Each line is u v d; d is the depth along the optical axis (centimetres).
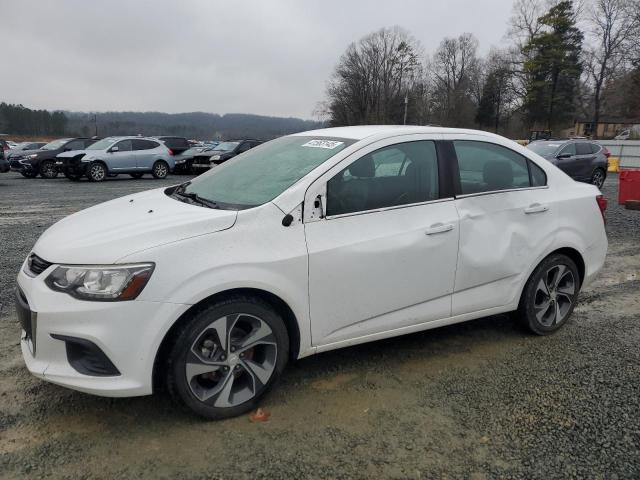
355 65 7862
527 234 384
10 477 237
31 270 279
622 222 945
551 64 5412
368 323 324
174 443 265
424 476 243
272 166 346
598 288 543
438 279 344
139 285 254
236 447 263
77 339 252
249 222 285
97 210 341
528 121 5969
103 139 2030
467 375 345
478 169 372
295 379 335
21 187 1596
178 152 2372
